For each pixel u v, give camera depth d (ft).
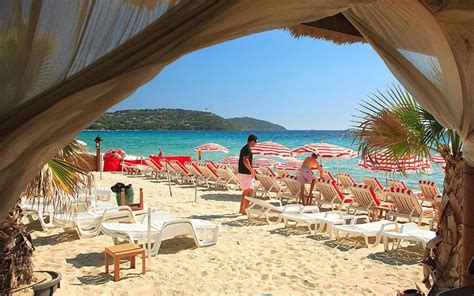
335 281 16.67
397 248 21.61
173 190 44.14
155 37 4.84
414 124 11.18
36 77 4.75
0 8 4.66
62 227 23.63
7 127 4.63
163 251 20.53
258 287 15.92
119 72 4.77
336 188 31.71
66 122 4.78
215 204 35.06
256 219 28.81
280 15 5.21
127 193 28.04
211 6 4.88
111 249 17.07
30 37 4.73
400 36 8.01
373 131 11.26
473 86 8.34
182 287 15.78
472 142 8.69
